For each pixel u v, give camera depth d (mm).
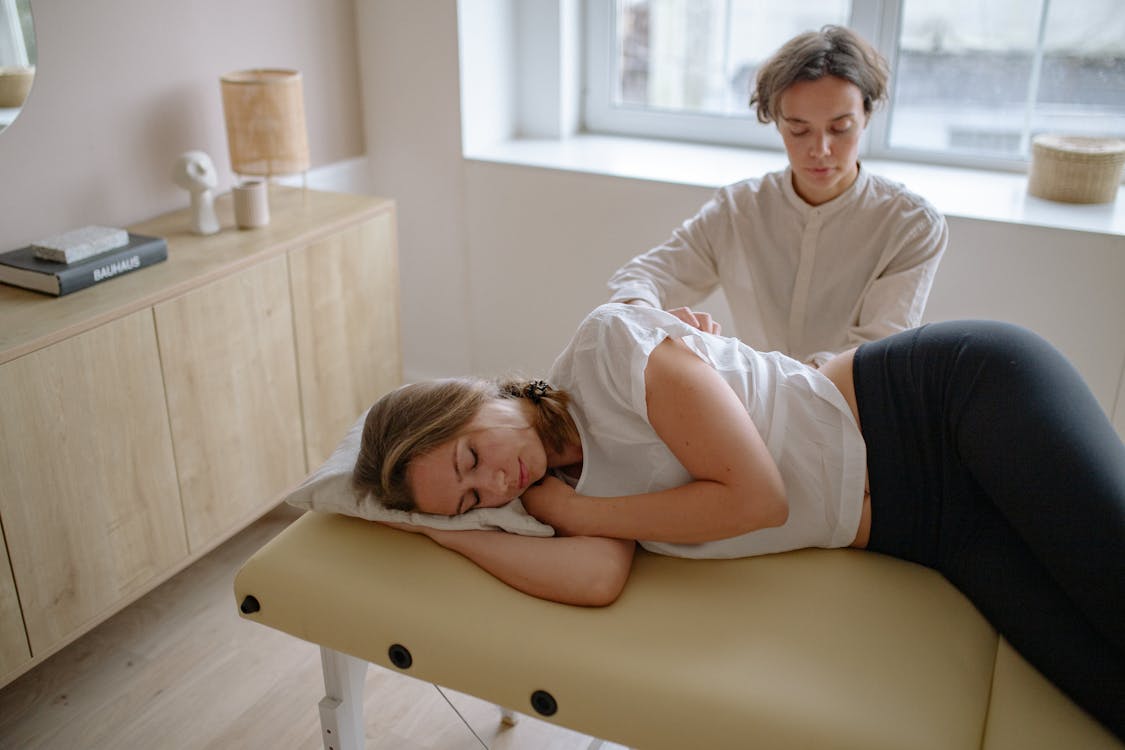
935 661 1297
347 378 2475
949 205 2295
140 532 2002
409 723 1896
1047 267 2189
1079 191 2289
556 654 1309
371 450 1455
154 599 2229
